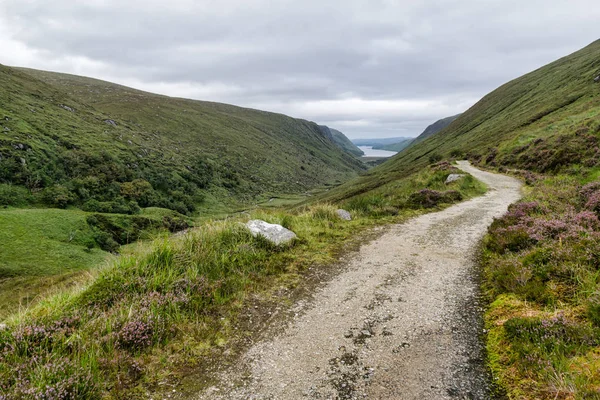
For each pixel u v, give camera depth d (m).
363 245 10.03
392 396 3.66
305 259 8.73
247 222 10.43
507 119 94.75
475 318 5.32
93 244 66.44
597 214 8.65
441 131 179.25
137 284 6.08
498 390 3.60
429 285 6.82
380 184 88.94
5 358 3.94
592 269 5.44
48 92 158.75
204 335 5.10
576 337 3.92
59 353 4.21
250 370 4.25
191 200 114.00
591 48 132.38
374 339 4.87
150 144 154.50
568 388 3.19
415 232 11.46
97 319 4.91
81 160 104.94
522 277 5.89
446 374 3.98
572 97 69.56
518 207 11.53
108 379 4.00
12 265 51.84
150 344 4.74
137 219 80.75
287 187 187.25
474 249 9.23
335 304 6.11
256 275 7.49
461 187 21.94
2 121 101.50
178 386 3.96
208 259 7.54
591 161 21.91
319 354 4.55
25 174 86.25
